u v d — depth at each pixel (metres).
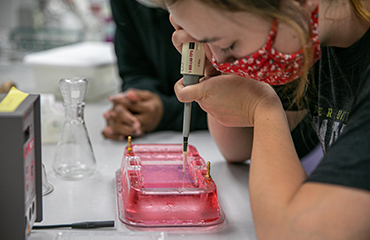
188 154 0.88
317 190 0.51
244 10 0.52
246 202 0.81
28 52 2.12
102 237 0.63
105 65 1.72
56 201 0.79
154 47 1.52
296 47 0.57
